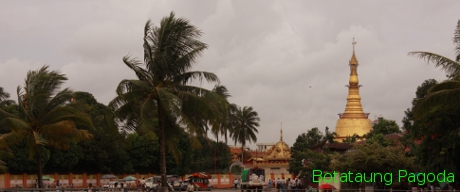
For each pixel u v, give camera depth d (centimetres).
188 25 3909
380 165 4934
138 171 9194
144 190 5166
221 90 8138
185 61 3919
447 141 4100
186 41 3919
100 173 8606
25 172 7581
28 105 4456
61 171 8150
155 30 3919
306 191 5059
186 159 9462
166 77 3991
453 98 3459
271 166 10294
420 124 4353
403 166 4922
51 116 4488
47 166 7906
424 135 4503
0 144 4212
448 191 4059
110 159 8638
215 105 3881
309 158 8044
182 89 4016
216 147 10456
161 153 4034
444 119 4162
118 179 8300
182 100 3894
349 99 13450
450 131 4119
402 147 5438
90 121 4606
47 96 4462
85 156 8288
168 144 4153
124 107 3934
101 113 10025
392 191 4438
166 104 3709
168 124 4144
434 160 4328
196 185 7131
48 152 7412
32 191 4441
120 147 8688
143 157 9025
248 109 9931
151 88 3900
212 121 3841
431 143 4378
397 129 9931
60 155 7825
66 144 4662
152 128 3709
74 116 4528
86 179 8288
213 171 10800
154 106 3897
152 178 6925
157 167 9325
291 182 6019
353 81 13500
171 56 3912
